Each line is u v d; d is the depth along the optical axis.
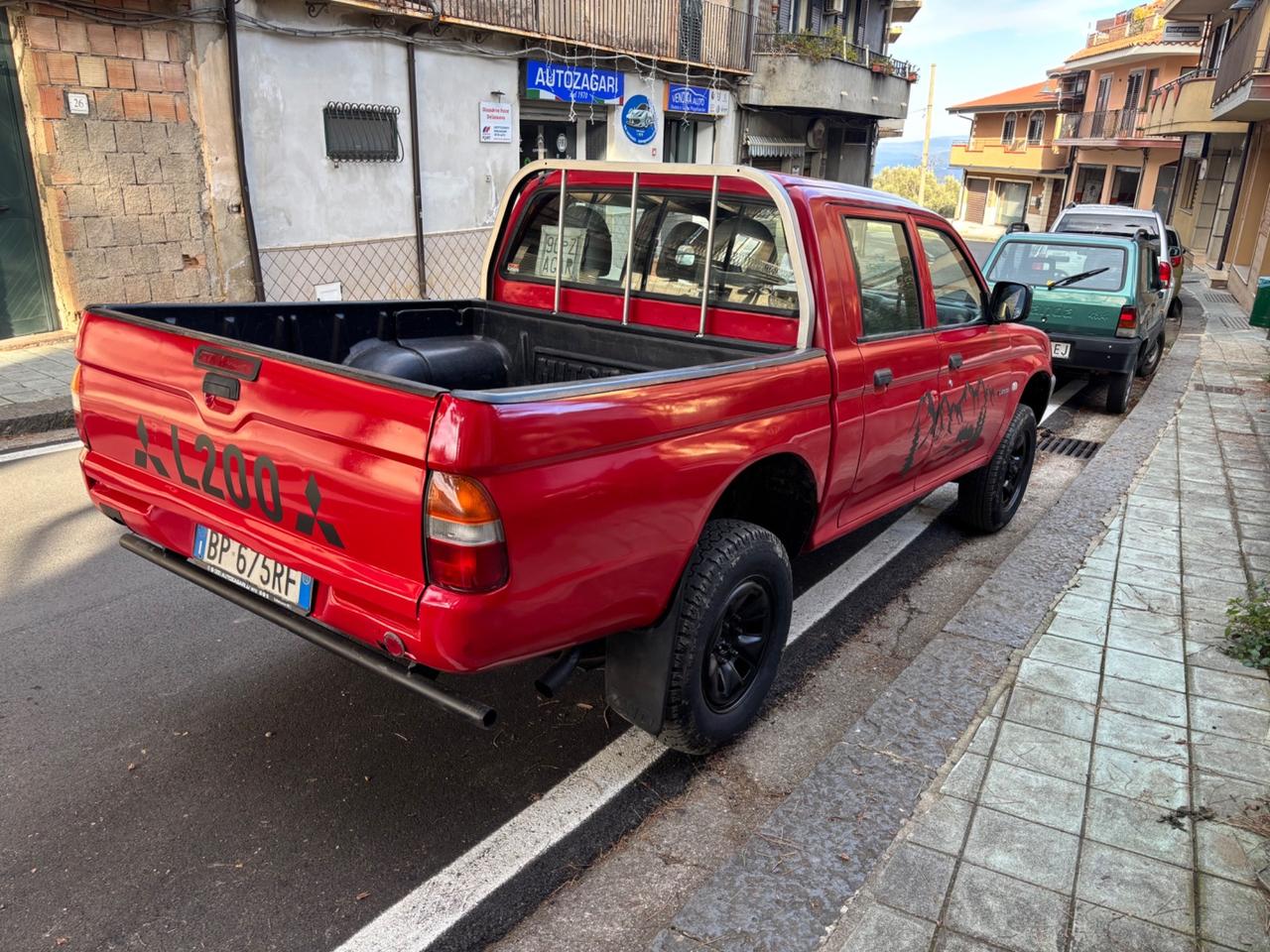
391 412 2.21
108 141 8.98
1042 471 6.91
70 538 4.89
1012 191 55.12
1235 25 23.61
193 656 3.77
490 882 2.60
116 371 2.97
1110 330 8.46
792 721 3.47
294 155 10.86
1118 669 3.62
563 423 2.28
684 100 18.12
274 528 2.59
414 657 2.30
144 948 2.33
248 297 10.55
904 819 2.77
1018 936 2.30
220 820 2.81
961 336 4.36
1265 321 10.22
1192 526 5.28
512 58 13.74
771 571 3.10
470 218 13.70
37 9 8.23
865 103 23.31
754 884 2.50
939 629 4.26
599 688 3.66
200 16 9.43
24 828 2.74
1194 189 31.41
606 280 4.09
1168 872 2.53
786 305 3.46
